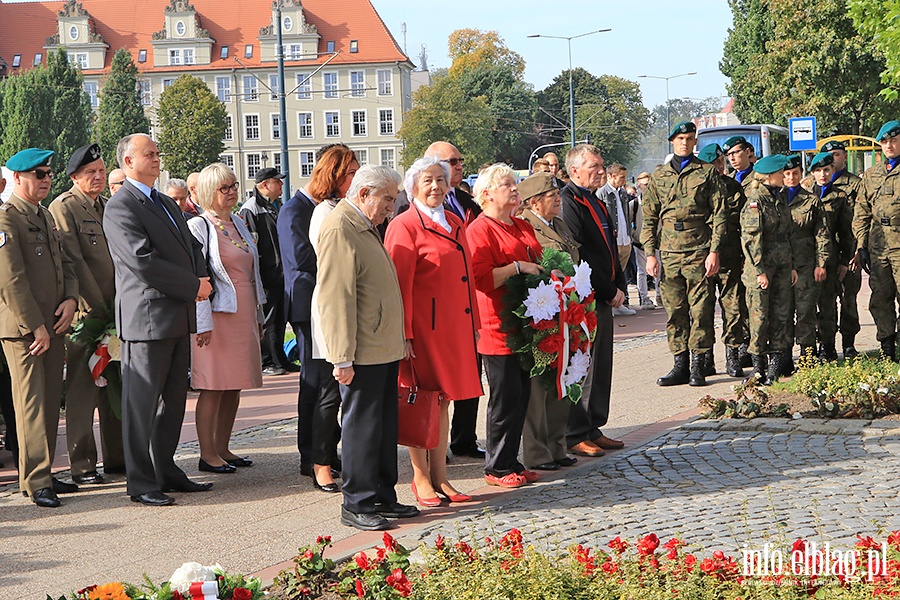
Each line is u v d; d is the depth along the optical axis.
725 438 8.38
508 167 7.41
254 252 8.44
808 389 9.58
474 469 8.07
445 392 6.87
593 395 8.23
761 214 10.61
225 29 101.62
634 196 18.22
